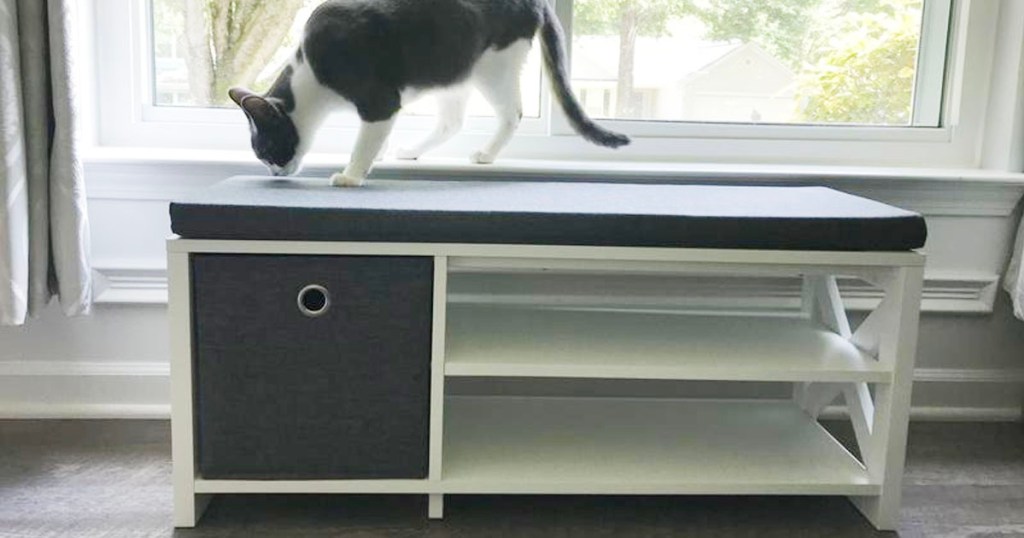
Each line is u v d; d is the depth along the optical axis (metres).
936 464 1.57
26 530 1.28
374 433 1.26
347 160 1.60
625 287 1.66
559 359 1.29
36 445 1.55
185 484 1.26
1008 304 1.74
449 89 1.48
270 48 1.72
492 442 1.42
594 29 1.75
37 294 1.48
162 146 1.71
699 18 1.76
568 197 1.35
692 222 1.22
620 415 1.56
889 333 1.29
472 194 1.35
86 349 1.65
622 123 1.76
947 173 1.67
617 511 1.40
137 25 1.68
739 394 1.72
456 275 1.63
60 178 1.45
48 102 1.45
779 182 1.63
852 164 1.80
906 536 1.34
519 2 1.50
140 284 1.62
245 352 1.22
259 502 1.38
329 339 1.23
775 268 1.27
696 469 1.35
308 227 1.18
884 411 1.31
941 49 1.81
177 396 1.23
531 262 1.24
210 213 1.17
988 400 1.78
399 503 1.39
